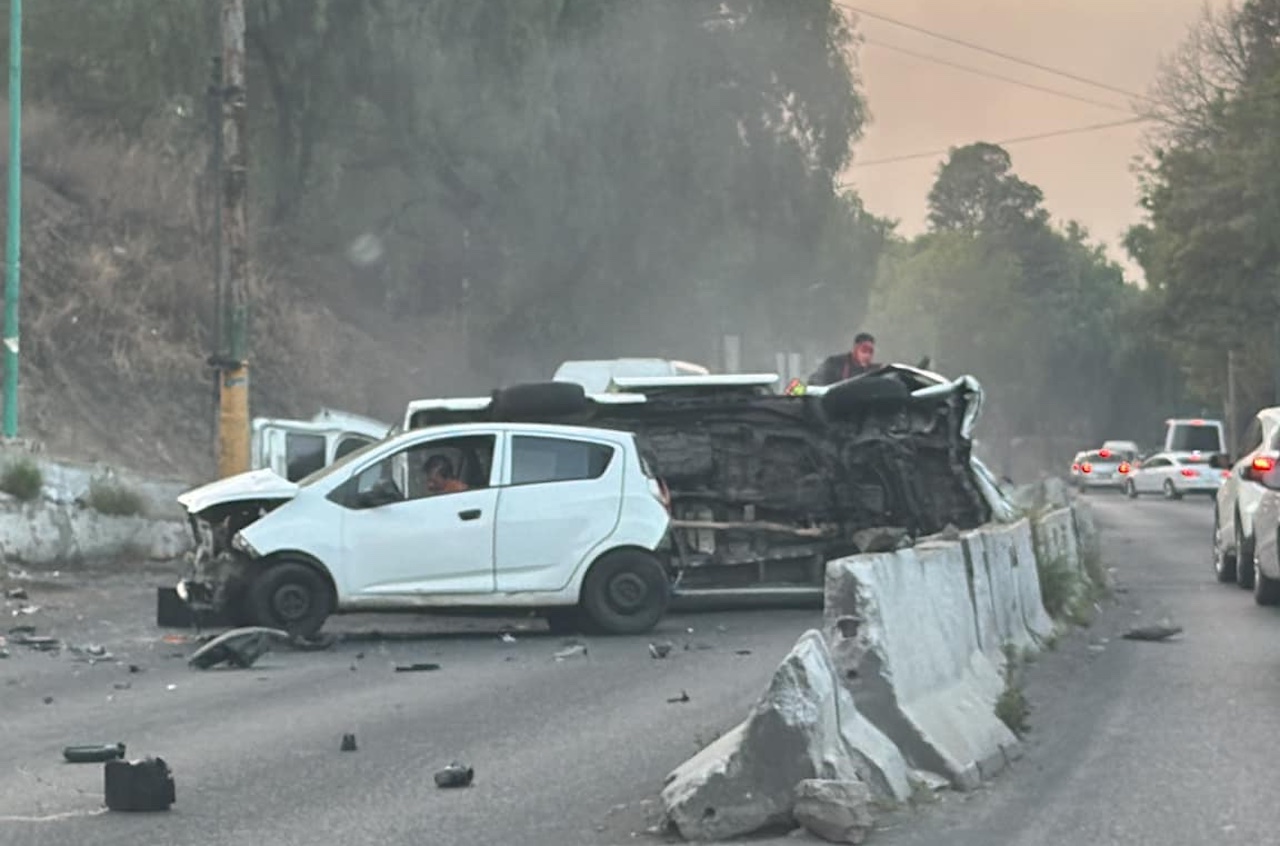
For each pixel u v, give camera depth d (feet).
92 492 90.58
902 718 30.32
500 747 36.01
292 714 41.32
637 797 30.25
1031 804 29.19
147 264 130.93
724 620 65.72
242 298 87.45
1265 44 244.63
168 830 27.94
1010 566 49.01
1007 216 547.49
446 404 69.77
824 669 28.09
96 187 134.62
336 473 59.52
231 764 34.19
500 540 59.82
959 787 30.22
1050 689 43.47
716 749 27.78
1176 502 220.02
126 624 64.23
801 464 69.72
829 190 172.45
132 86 136.15
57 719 40.78
